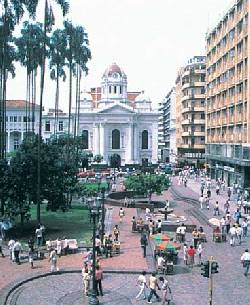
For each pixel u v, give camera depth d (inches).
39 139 1448.1
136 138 4872.0
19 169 1449.3
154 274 881.5
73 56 2672.2
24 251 1243.8
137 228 1531.7
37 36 2413.9
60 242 1213.7
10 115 4463.6
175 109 5506.9
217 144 3213.6
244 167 2536.9
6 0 1733.5
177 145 5000.0
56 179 1497.3
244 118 2471.7
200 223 1718.8
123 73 5137.8
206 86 3693.4
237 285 978.7
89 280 909.8
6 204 1505.9
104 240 1263.5
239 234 1380.4
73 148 2706.7
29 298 884.0
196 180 3528.5
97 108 5007.4
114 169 4138.8
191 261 1130.7
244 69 2463.1
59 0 1688.0
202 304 858.8
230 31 2805.1
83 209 2030.0
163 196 2541.8
